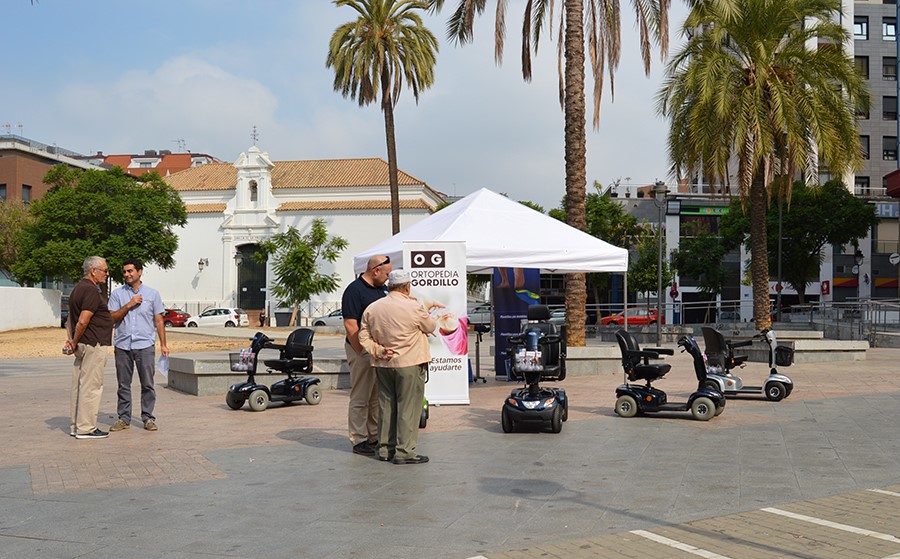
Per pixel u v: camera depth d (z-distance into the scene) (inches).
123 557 189.3
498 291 624.1
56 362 906.7
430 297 465.1
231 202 2529.5
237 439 355.3
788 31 852.0
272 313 2433.6
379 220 2405.3
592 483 261.9
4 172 2504.9
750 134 807.7
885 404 452.4
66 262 1724.9
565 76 725.9
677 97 868.6
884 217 2305.6
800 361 743.1
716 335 490.3
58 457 313.3
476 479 269.7
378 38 1330.0
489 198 551.5
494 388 563.2
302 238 2193.7
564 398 381.1
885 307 1026.7
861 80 849.5
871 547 192.1
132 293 383.2
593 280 2034.9
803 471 278.1
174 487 261.4
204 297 2514.8
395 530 210.2
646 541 198.7
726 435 354.0
